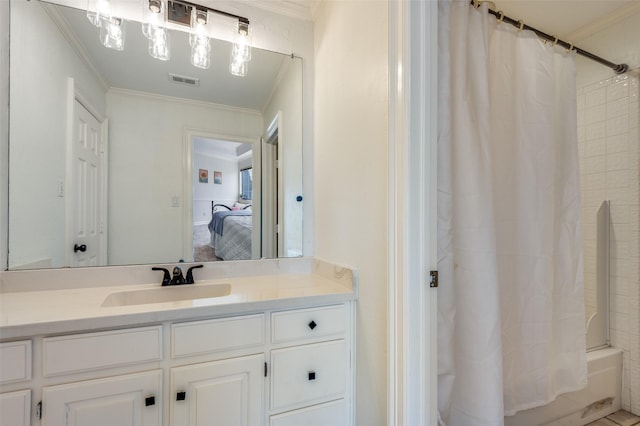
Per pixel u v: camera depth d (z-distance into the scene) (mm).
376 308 1062
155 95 1439
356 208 1199
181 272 1365
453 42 1056
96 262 1309
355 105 1209
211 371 998
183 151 1486
